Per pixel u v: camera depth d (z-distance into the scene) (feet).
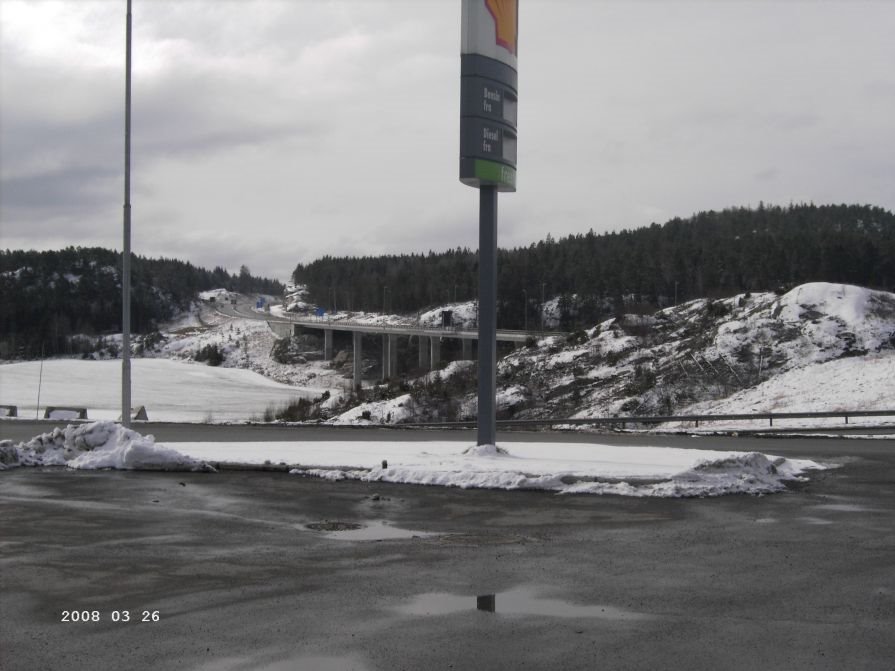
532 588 29.53
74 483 54.75
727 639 23.90
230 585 29.81
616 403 187.42
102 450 64.03
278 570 32.07
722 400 177.37
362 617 25.99
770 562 33.58
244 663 21.94
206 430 110.22
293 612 26.53
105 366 471.62
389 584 29.99
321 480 56.34
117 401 326.24
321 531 39.70
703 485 51.44
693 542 37.42
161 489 52.37
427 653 22.71
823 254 429.79
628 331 242.37
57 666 21.81
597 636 24.17
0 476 57.98
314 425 124.88
